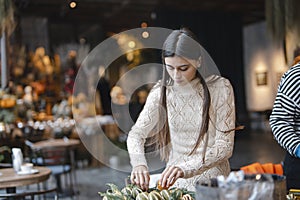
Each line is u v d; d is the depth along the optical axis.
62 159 6.86
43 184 6.71
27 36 13.18
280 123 2.19
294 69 2.21
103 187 7.00
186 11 13.45
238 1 12.66
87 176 8.22
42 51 13.17
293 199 1.62
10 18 6.25
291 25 6.66
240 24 14.10
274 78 14.56
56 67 13.17
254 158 9.23
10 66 8.57
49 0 12.02
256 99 15.75
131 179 1.94
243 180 1.32
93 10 13.92
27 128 9.50
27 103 10.52
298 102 2.17
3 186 4.07
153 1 12.68
